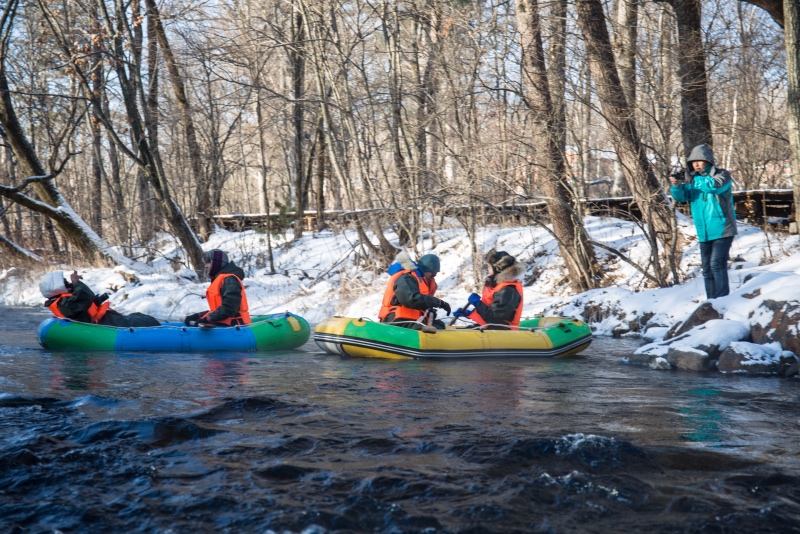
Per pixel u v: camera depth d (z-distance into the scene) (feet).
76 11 63.36
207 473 11.47
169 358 25.82
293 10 57.16
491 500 10.19
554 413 15.93
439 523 9.45
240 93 60.85
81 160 95.40
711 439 13.57
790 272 26.37
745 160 64.44
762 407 16.80
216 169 71.15
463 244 53.52
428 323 27.45
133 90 56.75
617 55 41.70
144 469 11.60
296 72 64.13
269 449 12.77
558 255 49.03
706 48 41.16
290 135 77.97
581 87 38.96
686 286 34.40
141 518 9.68
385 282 49.78
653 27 45.65
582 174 49.67
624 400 17.62
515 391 18.93
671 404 17.12
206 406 16.39
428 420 15.11
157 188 57.77
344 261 57.31
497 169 39.55
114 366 23.43
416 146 51.16
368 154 53.26
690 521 9.51
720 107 61.36
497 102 41.65
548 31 40.60
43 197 60.13
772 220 47.19
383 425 14.61
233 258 65.00
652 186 40.32
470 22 45.16
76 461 12.03
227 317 29.19
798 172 32.35
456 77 44.14
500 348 26.43
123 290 52.70
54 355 26.17
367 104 49.75
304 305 48.62
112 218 74.64
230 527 9.36
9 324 39.09
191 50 52.49
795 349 22.44
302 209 69.26
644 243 46.09
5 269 62.08
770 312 23.93
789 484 10.94
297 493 10.53
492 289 28.60
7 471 11.46
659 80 37.60
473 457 12.22
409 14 49.88
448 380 20.88
